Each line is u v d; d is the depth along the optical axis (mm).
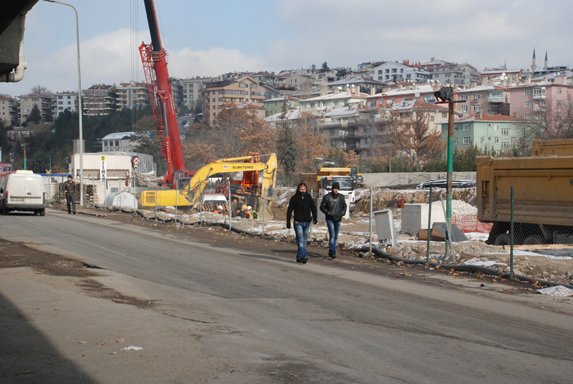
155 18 43781
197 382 4945
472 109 116500
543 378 5352
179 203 31156
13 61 10172
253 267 12820
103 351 5812
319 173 40156
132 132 147875
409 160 76375
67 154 131000
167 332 6637
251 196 32906
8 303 8023
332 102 139375
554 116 62969
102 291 9258
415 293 9891
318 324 7406
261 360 5656
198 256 14602
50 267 11586
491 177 16984
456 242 16422
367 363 5684
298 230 13617
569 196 15055
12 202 27953
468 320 7816
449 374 5402
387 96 129500
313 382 5027
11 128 182000
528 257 13039
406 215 23172
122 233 20219
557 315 8281
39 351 5742
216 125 93188
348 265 13453
